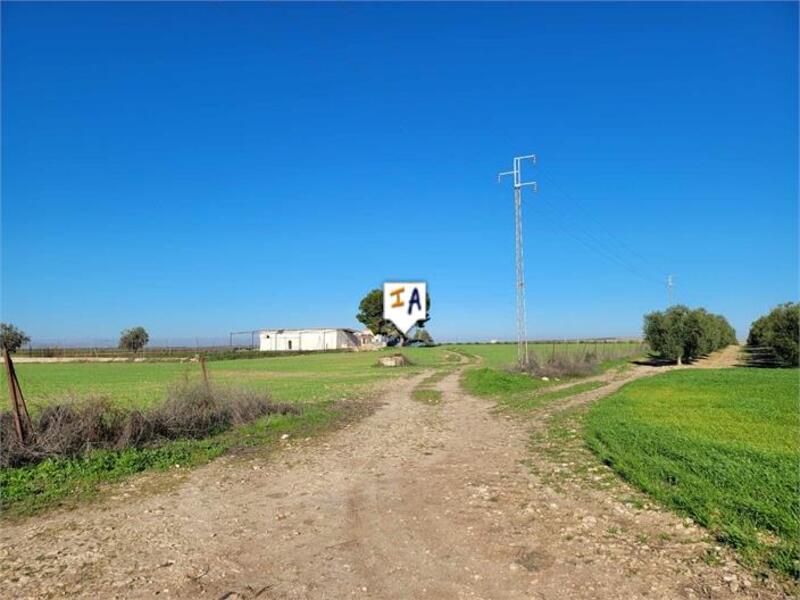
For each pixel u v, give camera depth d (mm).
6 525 7551
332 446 13156
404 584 5430
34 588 5508
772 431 13336
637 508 7590
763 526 6582
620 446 11484
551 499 8203
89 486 9469
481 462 11070
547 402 21938
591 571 5617
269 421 16156
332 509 8031
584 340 101875
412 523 7281
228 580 5621
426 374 41312
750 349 89438
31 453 11039
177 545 6645
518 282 38750
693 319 56688
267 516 7766
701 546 6152
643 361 64000
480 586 5348
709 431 13375
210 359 72625
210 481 9906
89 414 12523
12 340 86812
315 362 63281
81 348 92625
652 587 5223
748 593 5047
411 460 11461
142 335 100250
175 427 14070
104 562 6137
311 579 5602
